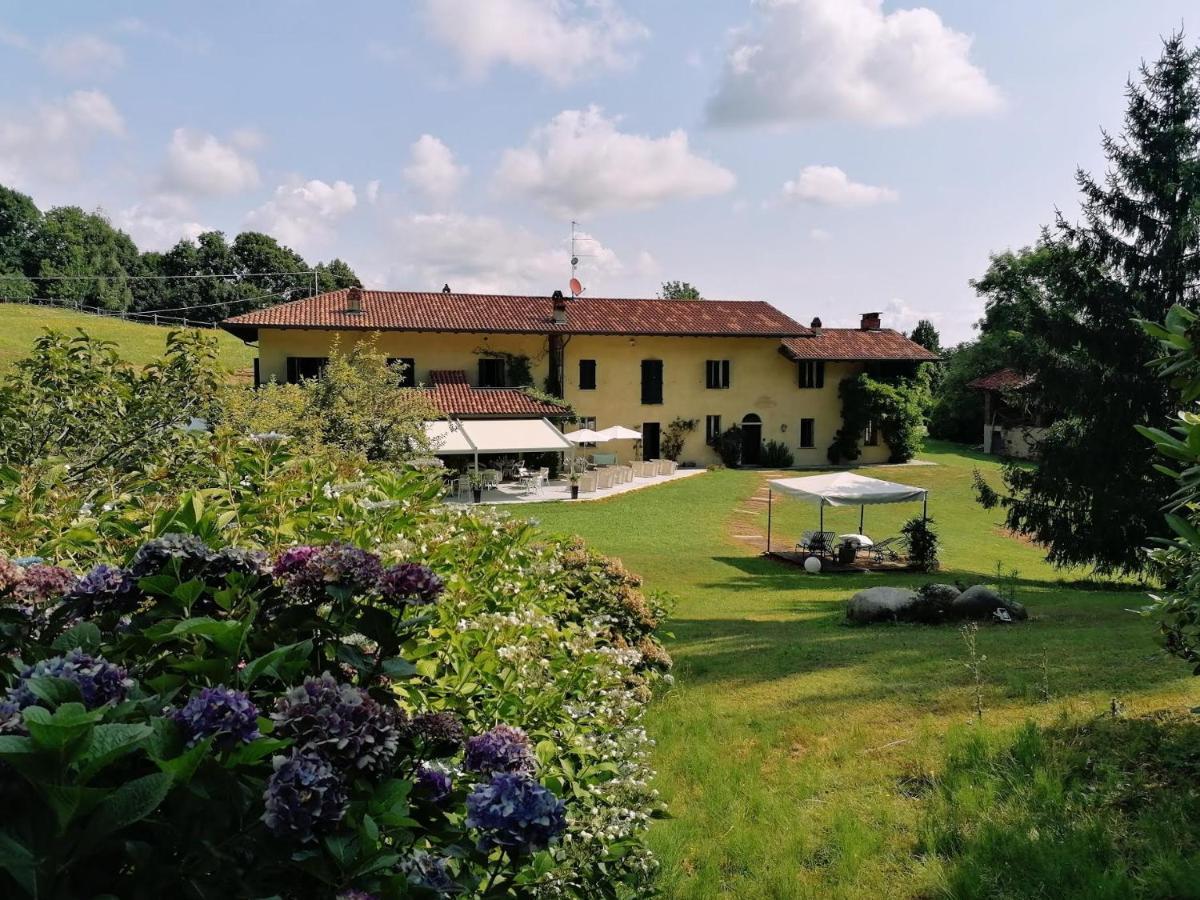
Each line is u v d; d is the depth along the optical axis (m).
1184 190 21.55
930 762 6.23
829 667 9.79
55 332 7.61
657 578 22.50
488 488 38.94
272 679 2.51
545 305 48.28
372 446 26.67
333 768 2.00
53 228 108.62
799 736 7.23
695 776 6.46
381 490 5.75
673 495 39.66
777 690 8.86
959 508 39.53
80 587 2.49
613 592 9.48
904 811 5.53
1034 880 4.45
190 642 2.40
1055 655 9.38
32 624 2.50
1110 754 5.79
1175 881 4.16
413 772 2.68
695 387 50.31
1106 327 21.89
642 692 8.20
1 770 1.66
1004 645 10.48
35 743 1.58
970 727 6.72
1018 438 59.09
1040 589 20.86
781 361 52.16
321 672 2.65
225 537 4.31
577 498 37.56
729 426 51.38
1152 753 5.70
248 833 1.95
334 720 2.08
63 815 1.58
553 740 4.62
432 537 5.59
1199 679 7.43
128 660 2.43
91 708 1.92
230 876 1.91
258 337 39.72
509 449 36.69
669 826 5.43
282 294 126.00
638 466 45.53
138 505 4.97
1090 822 4.91
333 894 2.04
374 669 2.71
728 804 5.84
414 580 2.67
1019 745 6.03
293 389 26.19
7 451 6.88
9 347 57.50
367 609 2.68
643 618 9.52
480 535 6.23
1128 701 6.95
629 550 27.14
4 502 4.66
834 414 53.72
